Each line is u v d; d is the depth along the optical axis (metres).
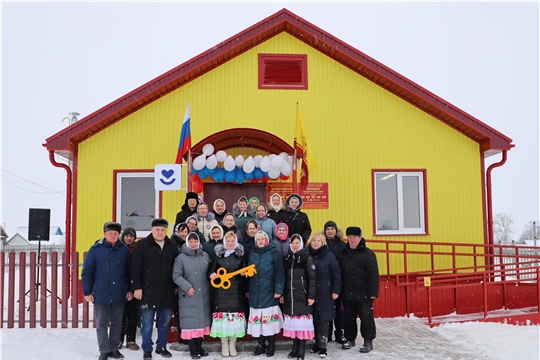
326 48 11.62
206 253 7.20
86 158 11.12
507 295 10.44
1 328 8.50
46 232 12.23
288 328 7.00
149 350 6.85
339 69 11.73
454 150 11.70
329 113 11.61
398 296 9.98
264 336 7.27
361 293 7.42
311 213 11.34
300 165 10.90
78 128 10.71
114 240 6.93
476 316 9.67
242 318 7.05
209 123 11.40
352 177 11.48
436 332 8.58
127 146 11.20
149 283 6.89
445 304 10.14
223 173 10.55
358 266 7.48
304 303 7.00
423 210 11.55
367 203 11.44
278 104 11.55
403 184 11.70
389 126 11.66
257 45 11.67
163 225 7.02
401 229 11.52
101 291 6.79
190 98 11.44
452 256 11.34
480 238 11.55
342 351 7.44
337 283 7.25
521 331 8.50
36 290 8.65
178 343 7.63
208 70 11.52
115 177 11.12
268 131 11.45
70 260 10.88
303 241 7.96
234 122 11.44
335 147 11.53
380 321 9.50
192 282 6.98
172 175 9.73
